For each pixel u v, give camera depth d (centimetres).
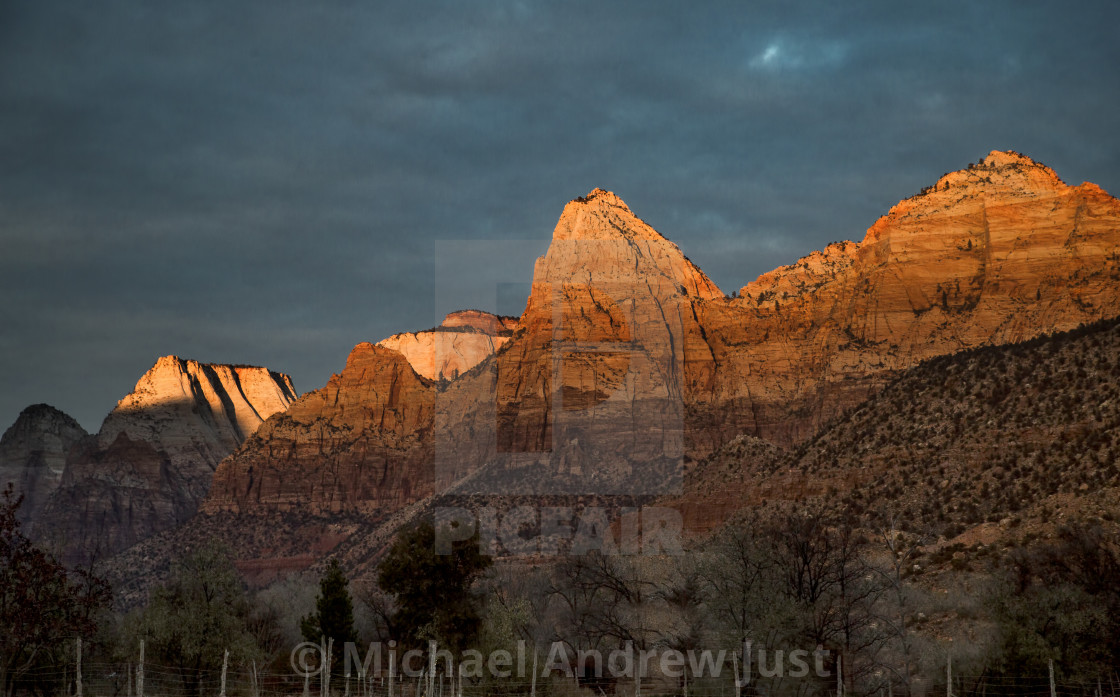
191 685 4738
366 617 6359
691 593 4888
